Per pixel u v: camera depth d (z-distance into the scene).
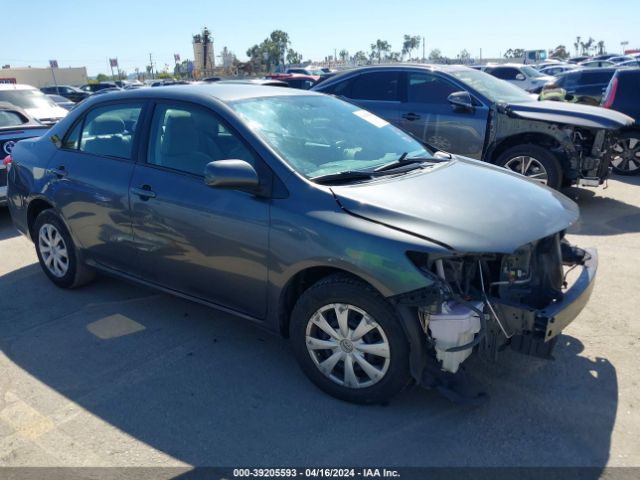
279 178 3.31
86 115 4.54
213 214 3.49
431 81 7.70
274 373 3.54
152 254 3.95
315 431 2.98
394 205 3.04
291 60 95.75
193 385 3.43
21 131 7.30
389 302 2.92
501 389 3.31
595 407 3.13
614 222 6.70
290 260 3.17
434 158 4.02
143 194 3.88
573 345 3.80
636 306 4.37
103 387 3.43
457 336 2.79
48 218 4.77
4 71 66.19
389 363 2.98
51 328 4.21
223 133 3.61
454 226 2.91
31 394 3.37
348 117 4.21
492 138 7.28
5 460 2.81
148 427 3.04
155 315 4.39
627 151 9.45
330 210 3.08
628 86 9.28
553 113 6.95
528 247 3.03
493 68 23.16
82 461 2.79
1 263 5.70
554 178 7.02
